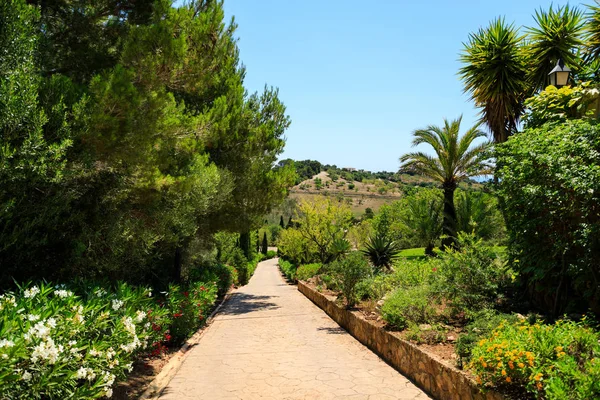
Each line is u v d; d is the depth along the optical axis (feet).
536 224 19.39
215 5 38.19
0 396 9.44
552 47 36.60
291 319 41.27
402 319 24.04
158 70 23.91
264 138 51.93
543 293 21.45
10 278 18.90
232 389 18.97
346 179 483.92
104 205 23.31
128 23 27.91
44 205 17.98
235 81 49.16
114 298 18.06
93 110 18.06
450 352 18.34
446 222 68.23
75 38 26.55
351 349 27.27
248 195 51.55
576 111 22.44
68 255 21.11
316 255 87.40
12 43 16.06
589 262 16.67
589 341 12.38
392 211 115.65
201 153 44.34
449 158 64.49
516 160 20.62
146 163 23.07
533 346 12.57
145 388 18.84
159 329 22.71
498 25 41.24
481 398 13.52
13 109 14.89
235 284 83.15
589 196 16.20
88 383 12.14
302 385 19.35
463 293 22.72
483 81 40.81
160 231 28.76
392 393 17.94
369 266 38.40
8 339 9.80
